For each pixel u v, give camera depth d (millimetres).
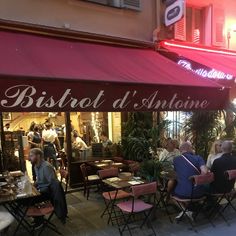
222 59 7680
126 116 8977
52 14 5691
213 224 5848
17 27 5281
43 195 5453
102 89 4262
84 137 9742
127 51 6371
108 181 6059
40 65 4297
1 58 4223
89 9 6109
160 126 6824
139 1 6723
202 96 5312
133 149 7648
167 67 6027
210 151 7605
